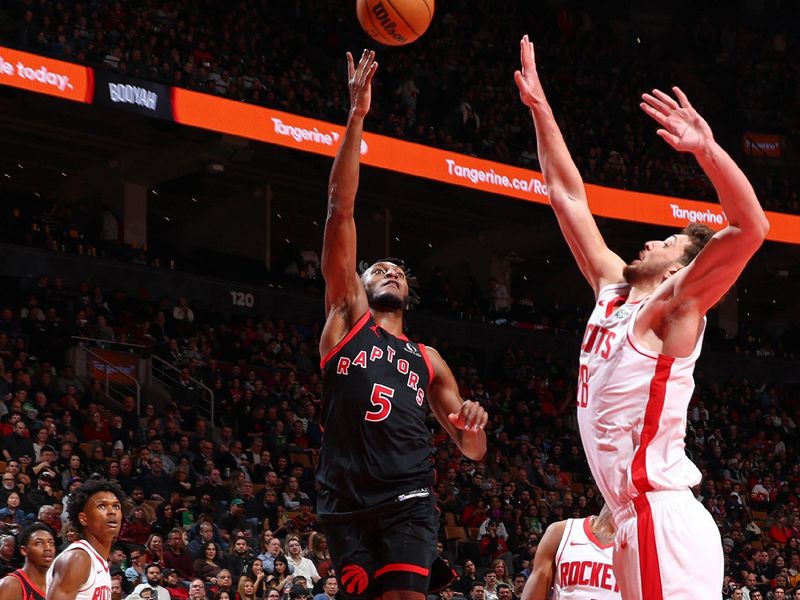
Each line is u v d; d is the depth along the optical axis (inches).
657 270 143.0
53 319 813.2
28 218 924.6
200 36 967.0
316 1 1126.4
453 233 1234.0
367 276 189.3
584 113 1194.6
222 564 557.3
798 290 1352.1
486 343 1088.8
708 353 1182.3
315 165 1059.3
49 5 879.1
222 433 765.9
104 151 1007.6
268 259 1082.1
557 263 1291.8
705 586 132.8
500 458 864.3
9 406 668.7
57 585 224.8
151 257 992.9
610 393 138.3
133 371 832.3
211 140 956.0
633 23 1369.3
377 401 171.8
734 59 1350.9
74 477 582.2
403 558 167.0
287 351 917.8
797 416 1167.0
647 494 136.3
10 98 878.4
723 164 125.5
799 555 811.4
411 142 928.3
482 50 1205.7
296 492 692.1
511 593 596.7
